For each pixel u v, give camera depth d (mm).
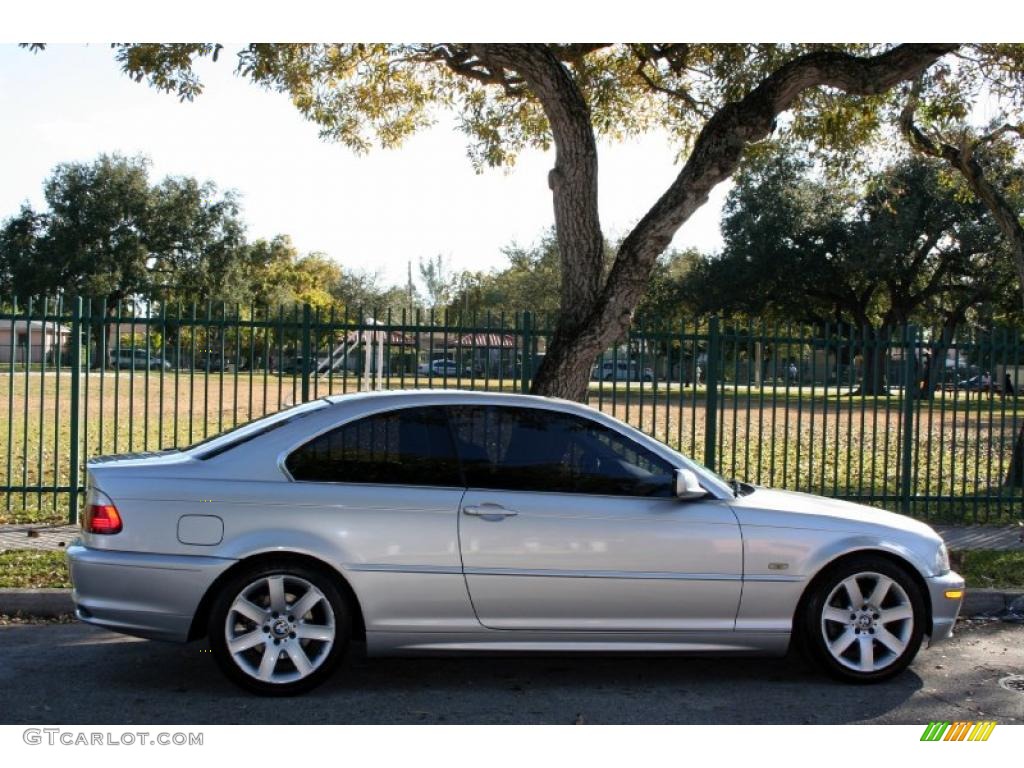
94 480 5473
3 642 6586
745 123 9383
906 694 5805
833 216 39906
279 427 5652
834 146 13828
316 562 5422
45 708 5262
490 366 10508
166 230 53875
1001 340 11750
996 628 7566
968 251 37750
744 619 5746
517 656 5742
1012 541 10531
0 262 52312
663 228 9352
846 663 5887
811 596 5855
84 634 6812
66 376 36531
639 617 5637
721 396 11156
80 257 51062
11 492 10758
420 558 5457
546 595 5535
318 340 10375
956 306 42562
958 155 14500
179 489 5375
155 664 6109
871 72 9555
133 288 52375
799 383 11594
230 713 5215
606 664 6359
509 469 5688
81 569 5324
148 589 5281
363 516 5441
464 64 12805
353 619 5555
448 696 5625
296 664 5406
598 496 5699
